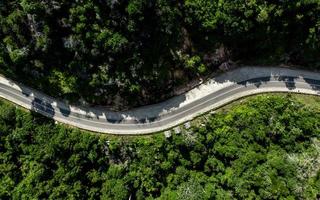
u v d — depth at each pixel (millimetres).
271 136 90250
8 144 90000
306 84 90688
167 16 80188
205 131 88750
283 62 90375
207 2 80938
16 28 79375
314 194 86250
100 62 82750
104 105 89250
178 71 87062
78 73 84125
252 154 87750
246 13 81125
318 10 81125
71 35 79438
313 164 87938
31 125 89250
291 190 86688
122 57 82188
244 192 86875
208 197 87500
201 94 90062
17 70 87312
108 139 89625
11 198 90125
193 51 86312
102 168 90688
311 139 89750
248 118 88875
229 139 89125
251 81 90375
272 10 81438
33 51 82812
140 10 76812
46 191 88875
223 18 81750
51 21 78625
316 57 88000
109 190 89250
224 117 89375
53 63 84625
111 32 79500
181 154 90312
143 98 88062
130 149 89812
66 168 89438
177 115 89875
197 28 83938
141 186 90125
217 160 90375
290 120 89375
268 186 86562
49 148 87812
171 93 89312
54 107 90312
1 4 78500
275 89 90438
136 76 84250
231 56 88875
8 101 90562
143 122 89938
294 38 86375
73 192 89250
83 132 89750
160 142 88375
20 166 91000
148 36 80938
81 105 89750
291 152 89750
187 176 90062
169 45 83750
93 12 78500
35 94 90438
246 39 85688
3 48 83625
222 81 90250
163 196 89250
